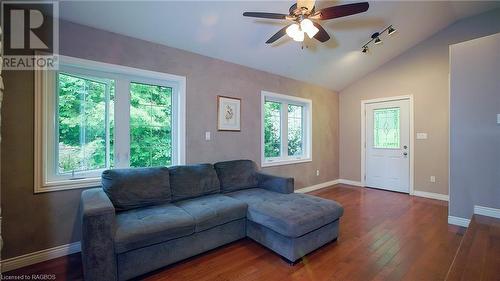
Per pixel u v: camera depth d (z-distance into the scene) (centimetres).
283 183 289
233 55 330
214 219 219
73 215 224
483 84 270
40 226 208
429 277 186
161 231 185
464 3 341
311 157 475
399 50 438
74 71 230
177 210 219
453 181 291
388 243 243
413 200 402
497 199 261
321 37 239
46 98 211
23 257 200
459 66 286
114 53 244
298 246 205
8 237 194
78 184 226
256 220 233
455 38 390
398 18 341
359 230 276
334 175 533
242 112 358
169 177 255
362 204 379
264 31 294
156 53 273
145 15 234
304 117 475
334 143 533
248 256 220
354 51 401
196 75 307
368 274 191
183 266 203
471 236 217
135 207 224
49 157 217
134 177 231
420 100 429
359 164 513
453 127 291
